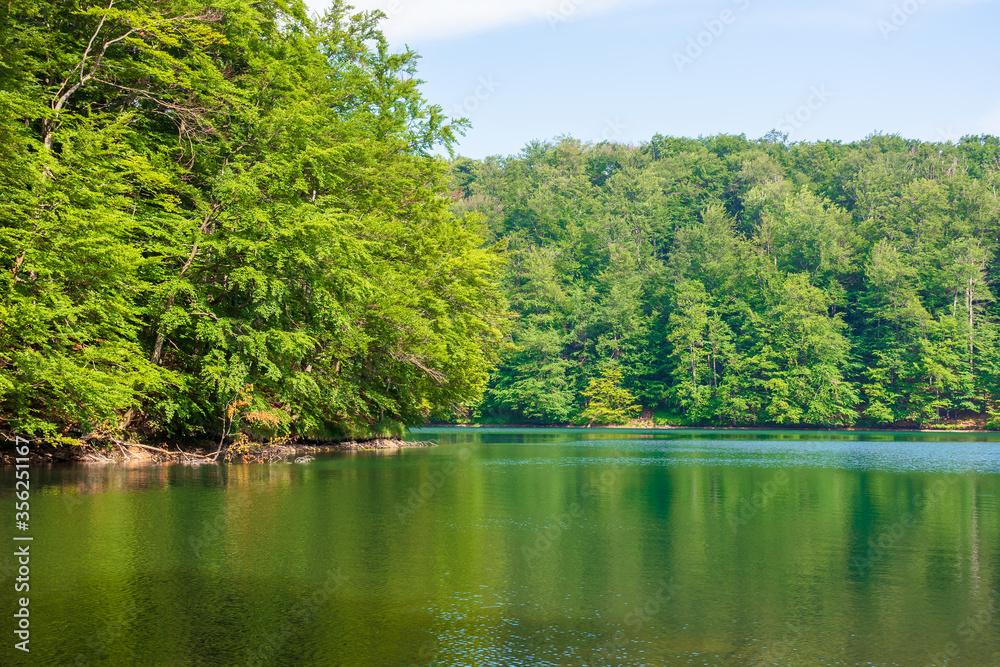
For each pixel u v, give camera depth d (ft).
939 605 26.18
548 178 406.62
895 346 283.59
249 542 35.63
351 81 106.52
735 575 30.53
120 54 81.00
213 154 87.66
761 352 288.30
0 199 59.16
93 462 76.54
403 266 113.70
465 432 231.71
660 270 338.34
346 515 44.50
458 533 39.19
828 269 315.17
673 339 301.84
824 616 24.79
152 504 47.01
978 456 113.91
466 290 122.83
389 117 112.68
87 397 64.13
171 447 88.28
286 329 91.76
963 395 270.46
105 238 60.03
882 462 100.01
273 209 81.92
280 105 91.30
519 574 30.25
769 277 302.04
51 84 76.33
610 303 319.88
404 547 35.17
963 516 47.70
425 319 116.67
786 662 20.39
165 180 73.77
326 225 80.02
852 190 376.07
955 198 319.68
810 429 273.95
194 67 85.97
